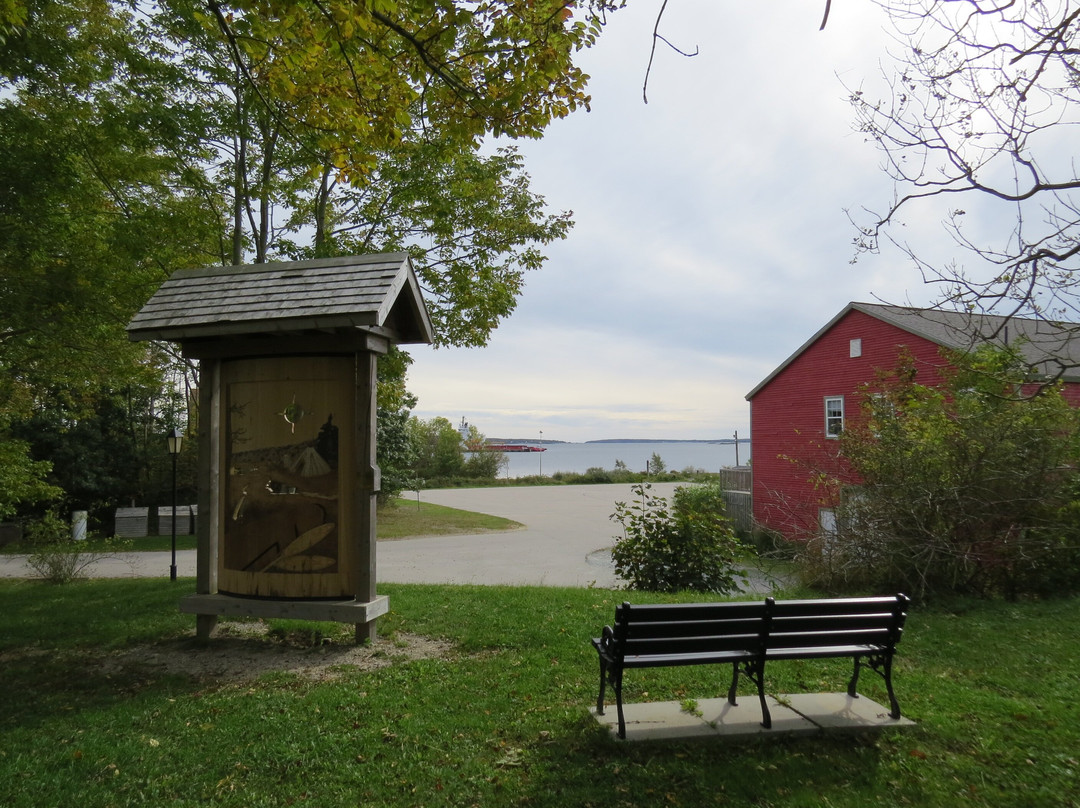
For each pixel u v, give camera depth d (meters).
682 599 9.73
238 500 7.64
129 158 11.87
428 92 7.12
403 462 33.19
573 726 4.87
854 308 25.30
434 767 4.35
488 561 18.55
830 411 26.44
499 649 6.98
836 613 4.82
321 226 13.64
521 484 57.44
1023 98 5.36
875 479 10.88
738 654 4.73
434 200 13.41
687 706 5.04
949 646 6.93
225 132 11.91
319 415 7.47
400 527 26.17
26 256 10.58
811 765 4.21
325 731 4.95
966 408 10.56
